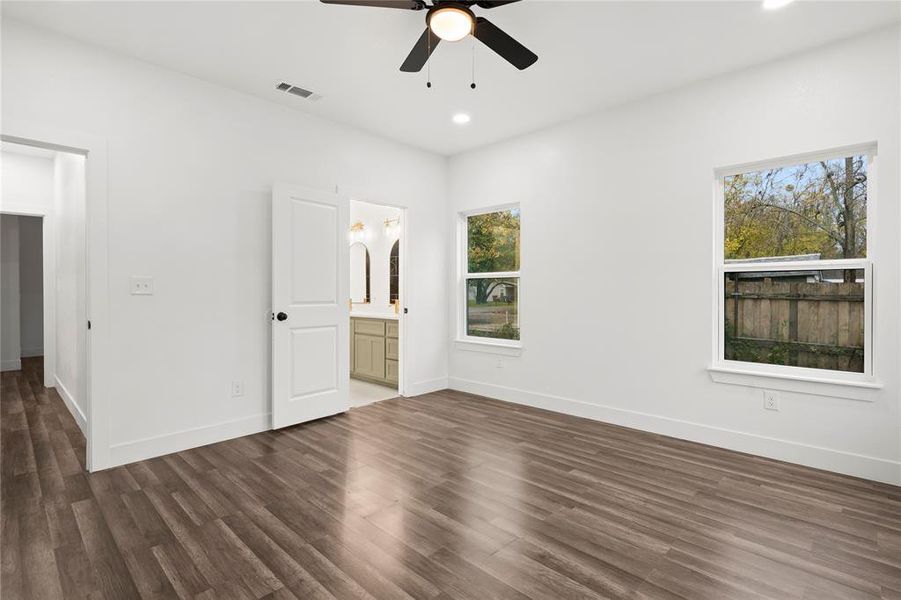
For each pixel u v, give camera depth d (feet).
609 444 10.75
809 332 9.68
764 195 10.23
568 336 13.30
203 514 7.41
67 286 13.42
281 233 11.63
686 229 10.98
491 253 15.90
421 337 15.85
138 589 5.59
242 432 11.34
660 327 11.44
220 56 9.59
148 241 9.82
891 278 8.54
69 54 8.82
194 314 10.53
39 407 13.85
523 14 8.05
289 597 5.44
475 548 6.46
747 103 10.05
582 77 10.49
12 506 7.66
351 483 8.61
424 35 7.13
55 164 15.72
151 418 9.88
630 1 7.69
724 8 7.88
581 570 5.95
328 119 13.05
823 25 8.41
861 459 8.82
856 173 9.17
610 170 12.31
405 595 5.46
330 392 12.90
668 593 5.50
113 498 7.96
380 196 14.40
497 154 15.08
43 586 5.64
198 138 10.58
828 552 6.36
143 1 7.68
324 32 8.68
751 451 10.07
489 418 12.92
